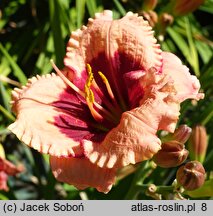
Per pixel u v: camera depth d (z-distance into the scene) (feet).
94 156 1.69
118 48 1.88
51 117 1.80
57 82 1.87
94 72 1.90
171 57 1.89
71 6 2.92
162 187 1.94
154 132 1.65
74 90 1.87
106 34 1.88
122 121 1.67
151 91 1.72
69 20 2.57
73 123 1.82
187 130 1.85
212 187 1.89
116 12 2.90
